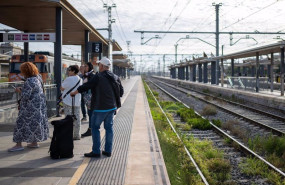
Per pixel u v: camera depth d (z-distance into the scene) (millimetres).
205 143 8883
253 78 25609
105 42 21359
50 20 13672
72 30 15891
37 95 6156
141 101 18859
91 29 15891
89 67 8203
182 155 7645
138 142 7473
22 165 5398
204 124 12016
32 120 6152
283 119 13578
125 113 13055
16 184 4457
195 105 20719
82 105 10555
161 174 5156
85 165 5430
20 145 6402
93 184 4520
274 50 22703
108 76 5836
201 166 6727
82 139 7609
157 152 6617
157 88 42719
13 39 10938
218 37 33344
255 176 6410
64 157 5855
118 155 6207
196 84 40469
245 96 23172
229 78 31688
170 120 13539
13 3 10578
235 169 6918
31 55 21578
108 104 5832
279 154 7984
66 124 5848
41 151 6391
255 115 15617
